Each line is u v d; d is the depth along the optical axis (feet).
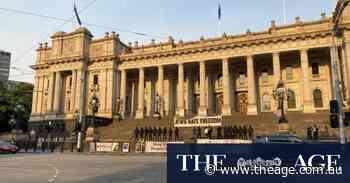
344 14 143.84
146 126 150.61
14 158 89.35
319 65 172.86
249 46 169.99
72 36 210.59
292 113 143.54
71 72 212.02
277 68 161.38
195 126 136.98
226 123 140.97
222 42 175.11
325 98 167.94
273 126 130.00
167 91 206.90
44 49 232.73
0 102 262.06
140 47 201.16
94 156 98.89
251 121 139.74
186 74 202.90
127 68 201.16
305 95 153.99
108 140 134.72
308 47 157.58
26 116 271.08
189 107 197.36
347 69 141.90
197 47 180.45
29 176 47.67
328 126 121.19
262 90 184.24
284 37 161.27
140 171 54.29
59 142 150.61
